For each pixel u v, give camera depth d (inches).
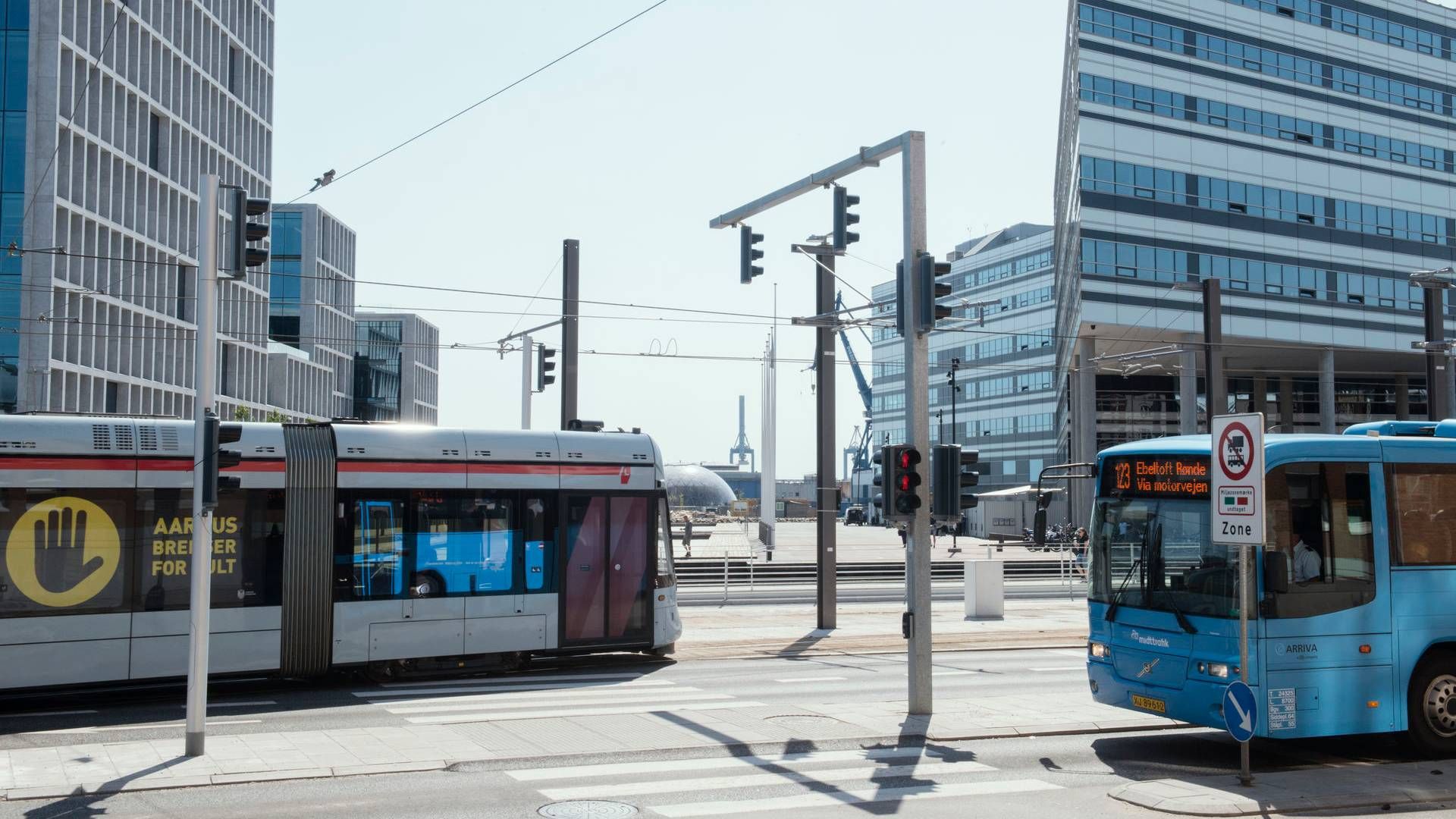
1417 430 544.1
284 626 669.9
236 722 562.6
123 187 2444.6
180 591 645.9
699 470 5954.7
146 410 2546.8
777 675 752.3
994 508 2854.3
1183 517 491.2
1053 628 1069.1
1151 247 2317.9
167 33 2679.6
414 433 727.7
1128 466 522.0
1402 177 2635.3
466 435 745.0
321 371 4084.6
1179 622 481.4
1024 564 1940.2
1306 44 2529.5
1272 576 453.1
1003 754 502.3
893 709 606.2
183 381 2711.6
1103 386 2920.8
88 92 2310.5
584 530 774.5
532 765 463.5
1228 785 430.0
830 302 1052.5
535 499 759.1
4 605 601.9
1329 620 471.2
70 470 624.1
